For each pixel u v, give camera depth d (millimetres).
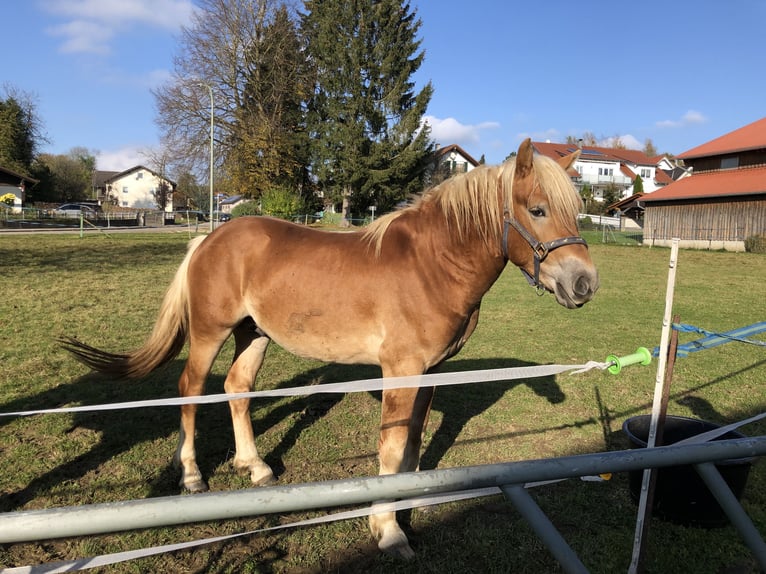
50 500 2973
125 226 35000
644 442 2721
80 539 2666
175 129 33406
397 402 2562
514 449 3764
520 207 2406
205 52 33344
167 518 978
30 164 48781
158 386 4918
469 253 2547
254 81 34500
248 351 3441
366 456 3646
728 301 10359
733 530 2834
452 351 2773
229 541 2691
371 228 2855
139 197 70062
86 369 5262
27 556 2518
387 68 32812
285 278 2844
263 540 2703
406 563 2529
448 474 1151
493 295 10961
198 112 33406
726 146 27406
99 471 3328
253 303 3020
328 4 33656
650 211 28375
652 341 7121
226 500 1010
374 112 33062
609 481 3336
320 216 37094
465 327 2754
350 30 32844
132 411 4301
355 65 32688
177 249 17500
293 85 35250
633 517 2928
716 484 1401
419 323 2553
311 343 2826
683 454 1326
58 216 35250
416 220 2709
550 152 57469
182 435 3195
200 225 37969
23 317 7332
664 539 2744
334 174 34000
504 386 5145
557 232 2328
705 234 25469
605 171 59031
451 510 3006
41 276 10828
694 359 6172
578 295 2264
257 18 33969
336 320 2699
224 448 3709
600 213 47219
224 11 32906
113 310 8039
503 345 6836
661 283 12875
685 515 2828
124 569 2451
